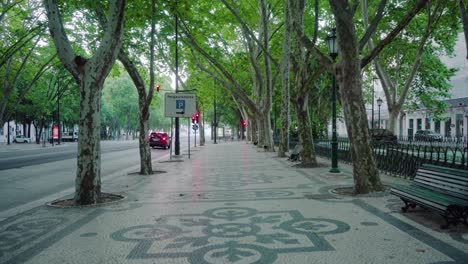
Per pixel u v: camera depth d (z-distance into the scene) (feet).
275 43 97.50
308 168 54.65
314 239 18.84
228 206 27.66
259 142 120.67
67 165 67.56
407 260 15.66
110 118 299.58
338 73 32.60
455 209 19.69
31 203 30.78
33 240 19.80
